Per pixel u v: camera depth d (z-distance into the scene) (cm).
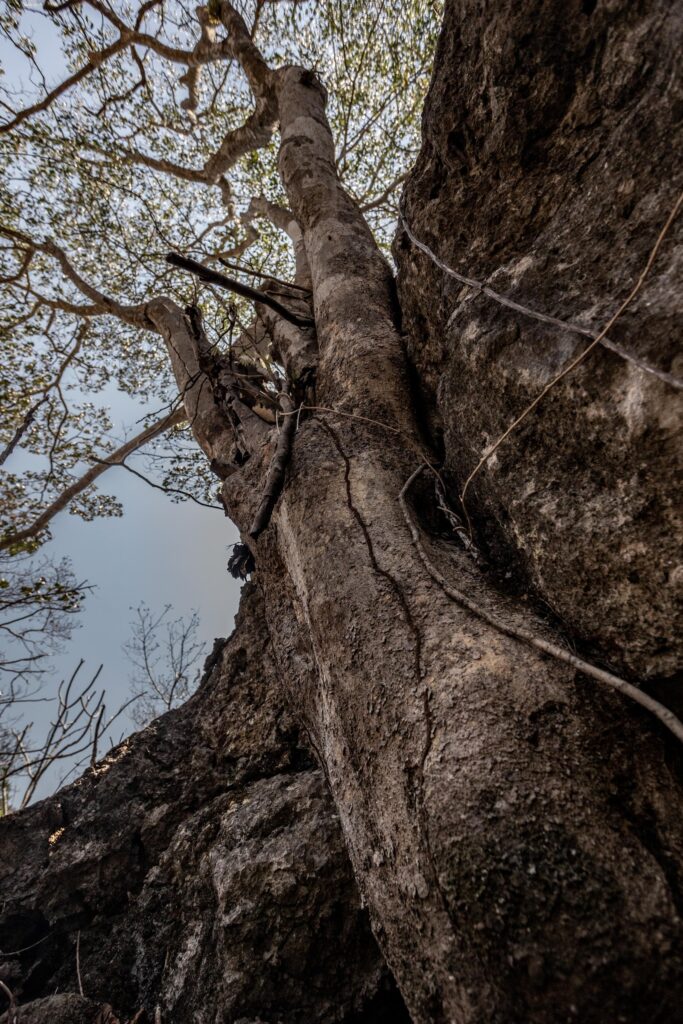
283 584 250
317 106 489
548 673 135
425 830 122
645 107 144
